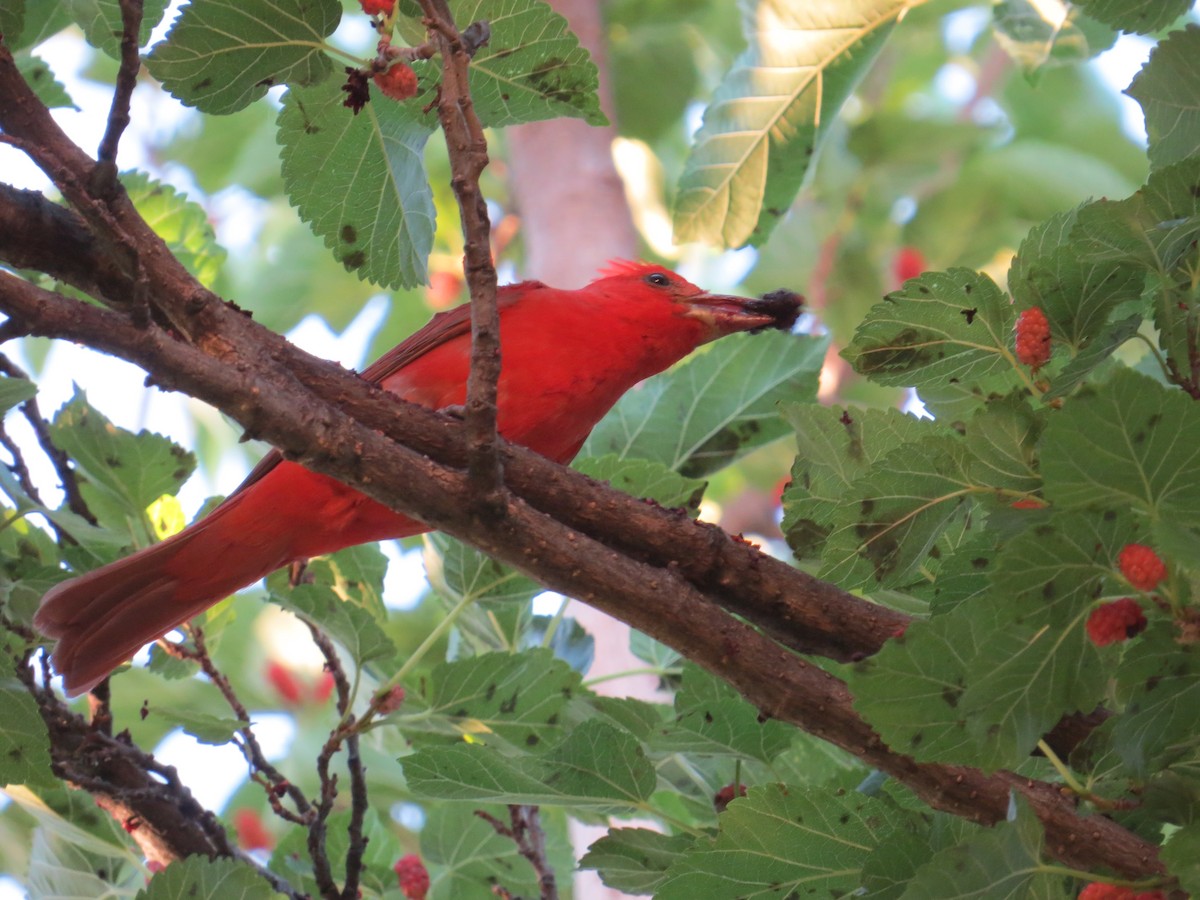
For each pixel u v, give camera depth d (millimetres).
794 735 8219
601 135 13258
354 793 7633
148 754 8086
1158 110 6719
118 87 5816
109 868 8516
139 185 10344
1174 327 5789
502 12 6574
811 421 6605
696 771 8289
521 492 6730
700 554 6695
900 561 6066
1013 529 5168
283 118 6973
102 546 8555
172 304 6406
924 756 5188
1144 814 5676
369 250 7312
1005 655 5000
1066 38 11039
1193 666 5039
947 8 17297
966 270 6062
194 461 8609
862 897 5875
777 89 10258
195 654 8359
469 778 6875
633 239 12727
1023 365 6324
